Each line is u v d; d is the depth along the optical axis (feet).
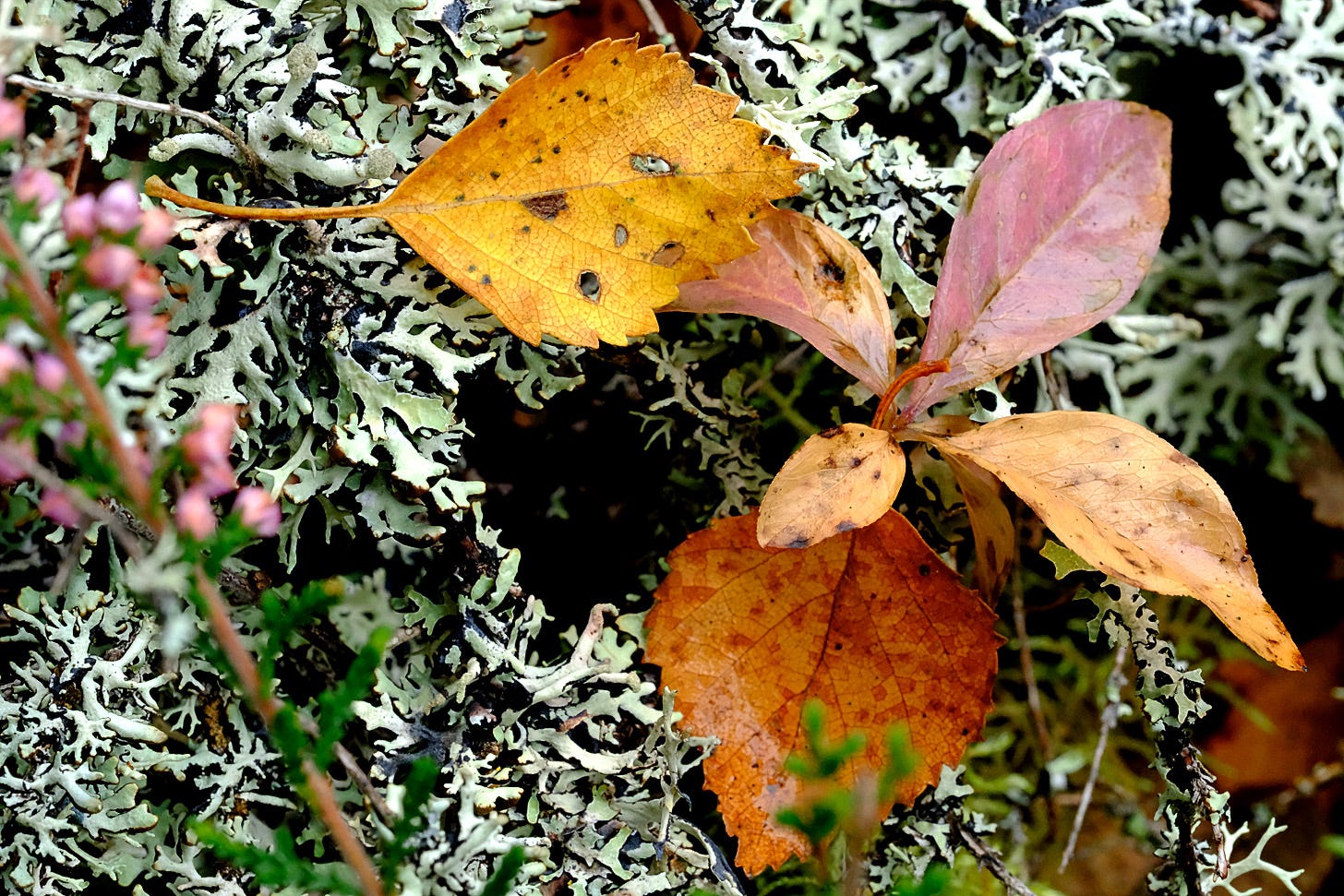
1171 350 1.34
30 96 1.16
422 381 1.17
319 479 1.17
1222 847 1.19
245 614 1.20
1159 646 1.20
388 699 1.16
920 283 1.23
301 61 1.17
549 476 1.25
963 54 1.26
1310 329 1.32
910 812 1.21
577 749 1.17
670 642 1.18
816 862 1.21
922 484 1.23
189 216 1.16
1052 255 1.18
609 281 1.16
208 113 1.18
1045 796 1.30
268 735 1.19
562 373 1.20
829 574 1.19
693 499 1.26
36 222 1.06
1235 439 1.34
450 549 1.18
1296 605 1.35
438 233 1.15
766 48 1.21
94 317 1.14
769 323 1.26
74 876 1.18
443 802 1.13
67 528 1.17
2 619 1.20
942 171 1.24
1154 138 1.17
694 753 1.19
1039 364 1.26
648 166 1.16
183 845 1.17
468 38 1.19
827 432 1.15
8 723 1.17
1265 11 1.30
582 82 1.14
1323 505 1.34
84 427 1.04
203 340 1.17
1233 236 1.33
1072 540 1.14
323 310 1.17
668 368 1.23
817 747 1.03
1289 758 1.34
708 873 1.18
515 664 1.17
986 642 1.18
